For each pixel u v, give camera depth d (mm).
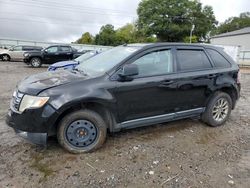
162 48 4176
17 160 3379
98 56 4656
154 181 3012
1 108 5773
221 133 4574
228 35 48594
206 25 53062
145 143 4000
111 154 3619
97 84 3564
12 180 2949
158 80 3977
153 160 3488
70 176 3061
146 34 50125
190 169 3293
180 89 4230
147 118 4047
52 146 3791
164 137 4258
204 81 4492
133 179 3039
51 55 17547
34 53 17312
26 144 3834
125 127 3896
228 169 3338
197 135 4418
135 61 3883
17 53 21641
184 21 50156
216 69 4699
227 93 5008
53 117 3303
